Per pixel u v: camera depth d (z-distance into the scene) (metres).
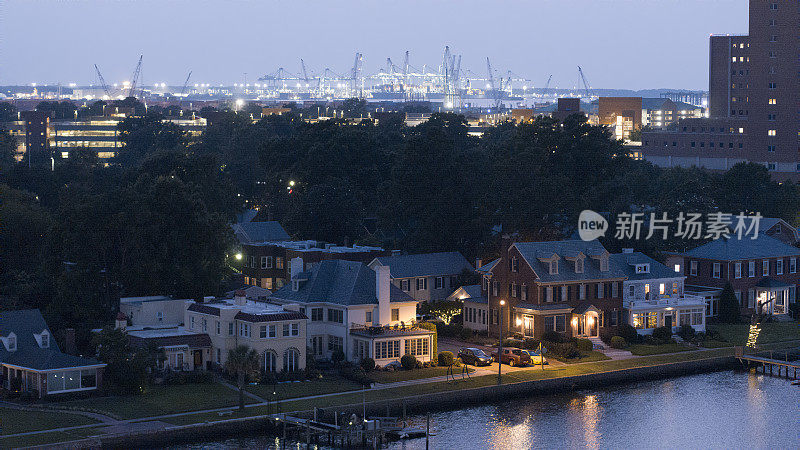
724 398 119.00
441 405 111.12
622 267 145.38
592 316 138.38
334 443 97.94
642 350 134.88
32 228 158.25
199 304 123.69
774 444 101.62
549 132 195.75
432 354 125.25
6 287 146.75
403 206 185.88
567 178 178.62
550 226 176.62
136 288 133.88
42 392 105.62
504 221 173.50
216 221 142.38
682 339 142.38
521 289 137.12
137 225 134.62
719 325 153.50
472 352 126.81
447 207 177.12
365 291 126.06
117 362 108.94
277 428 99.62
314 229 196.62
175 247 137.25
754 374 131.88
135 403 104.31
